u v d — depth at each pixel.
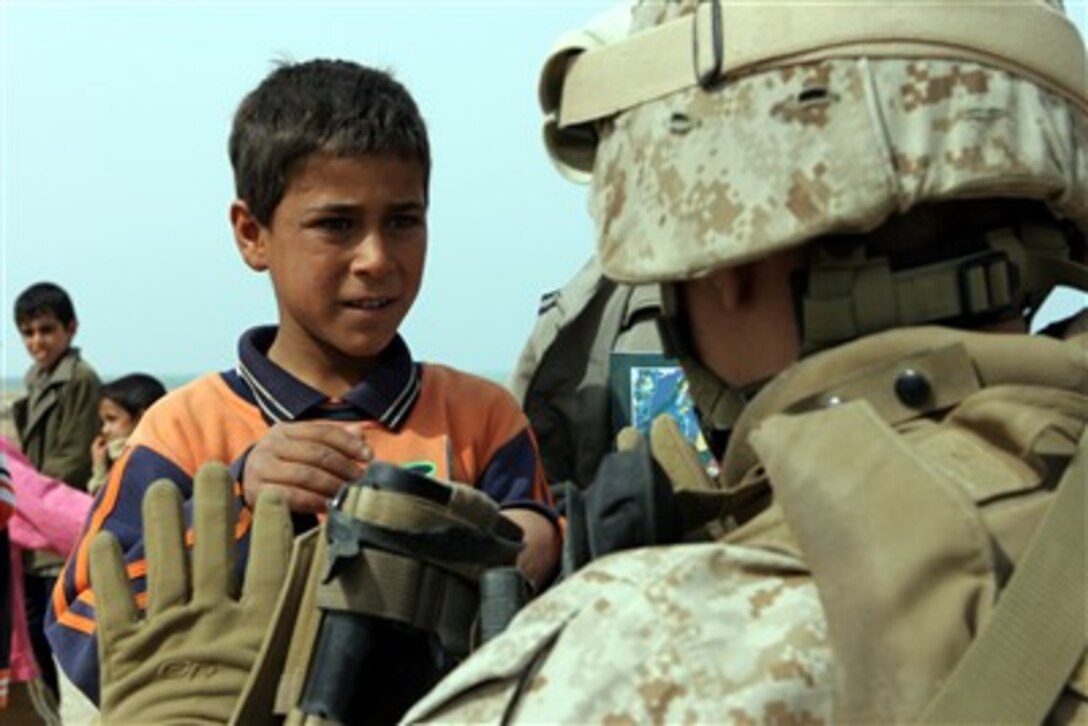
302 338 2.14
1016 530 1.05
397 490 1.42
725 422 1.27
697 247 1.18
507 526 1.52
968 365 1.13
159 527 1.58
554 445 2.72
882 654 0.99
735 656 1.01
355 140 2.09
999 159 1.15
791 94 1.17
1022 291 1.22
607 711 1.00
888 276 1.17
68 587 1.98
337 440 1.91
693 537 1.20
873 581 1.01
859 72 1.16
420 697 1.44
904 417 1.13
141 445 2.06
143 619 1.60
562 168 1.45
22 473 4.61
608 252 1.26
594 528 1.17
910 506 1.03
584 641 1.03
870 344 1.15
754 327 1.24
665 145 1.22
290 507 1.88
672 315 1.29
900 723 0.98
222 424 2.09
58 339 7.38
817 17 1.17
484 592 1.34
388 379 2.14
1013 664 0.98
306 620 1.46
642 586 1.04
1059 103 1.21
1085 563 1.02
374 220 2.11
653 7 1.30
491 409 2.23
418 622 1.42
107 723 1.54
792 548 1.09
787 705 1.00
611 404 2.63
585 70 1.30
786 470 1.08
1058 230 1.25
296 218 2.11
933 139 1.15
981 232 1.20
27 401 7.39
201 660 1.53
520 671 1.04
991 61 1.18
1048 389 1.13
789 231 1.15
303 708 1.41
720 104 1.19
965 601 1.00
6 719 4.73
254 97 2.18
